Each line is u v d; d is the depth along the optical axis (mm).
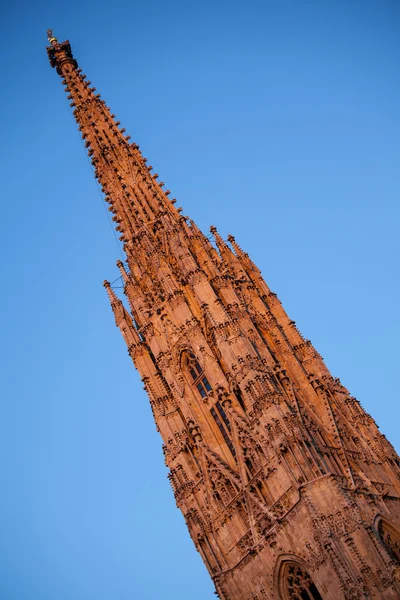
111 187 155375
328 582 97312
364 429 120250
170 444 121312
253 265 141125
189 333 124375
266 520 106375
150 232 143375
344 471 110000
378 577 95125
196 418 120500
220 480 113562
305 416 113938
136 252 141000
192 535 114000
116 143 160500
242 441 112688
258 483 109000
